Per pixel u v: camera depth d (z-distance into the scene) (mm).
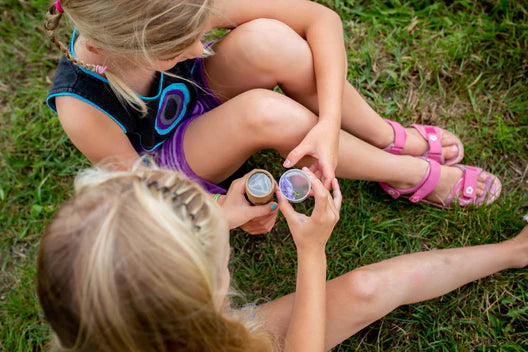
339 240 2303
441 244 2285
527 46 2484
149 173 1213
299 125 1862
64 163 2494
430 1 2668
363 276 1853
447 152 2312
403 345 2150
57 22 1504
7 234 2412
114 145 1766
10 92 2652
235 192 1881
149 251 1029
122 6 1362
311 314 1674
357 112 2137
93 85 1661
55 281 1042
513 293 2172
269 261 2307
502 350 2078
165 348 1083
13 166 2490
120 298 1014
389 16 2660
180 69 1928
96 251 1014
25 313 2254
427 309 2176
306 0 2037
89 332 1048
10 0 2732
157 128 1926
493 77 2504
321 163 1809
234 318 1371
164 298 1034
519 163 2387
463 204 2277
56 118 2543
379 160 2111
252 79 2012
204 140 1929
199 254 1093
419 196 2256
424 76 2547
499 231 2230
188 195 1193
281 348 1786
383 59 2598
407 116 2500
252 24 1929
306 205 2367
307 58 1959
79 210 1071
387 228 2316
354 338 2154
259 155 2453
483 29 2561
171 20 1393
